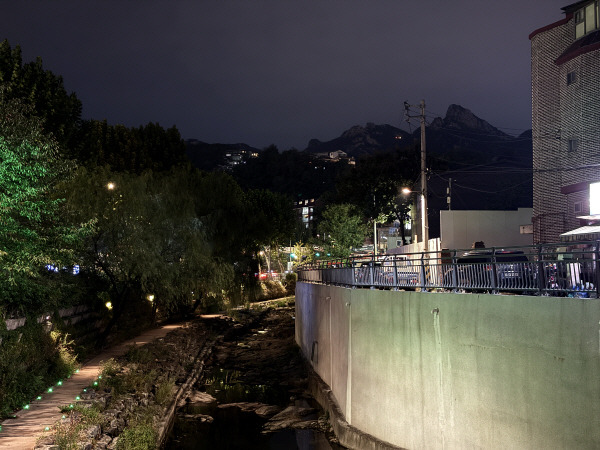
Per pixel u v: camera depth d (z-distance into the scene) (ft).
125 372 73.15
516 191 197.06
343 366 69.41
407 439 52.13
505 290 43.19
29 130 64.64
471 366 44.04
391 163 224.12
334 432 68.03
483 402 42.70
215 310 193.98
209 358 126.00
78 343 81.97
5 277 59.41
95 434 46.34
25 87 106.11
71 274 87.45
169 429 70.08
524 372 39.09
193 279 114.73
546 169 102.83
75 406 51.39
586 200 92.02
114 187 96.53
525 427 38.83
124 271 92.73
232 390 95.86
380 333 57.41
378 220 227.20
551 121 102.32
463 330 45.01
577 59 94.63
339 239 216.95
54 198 80.43
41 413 50.44
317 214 377.50
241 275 152.05
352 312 64.90
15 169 59.72
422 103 120.78
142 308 126.93
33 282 64.08
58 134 110.42
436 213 197.98
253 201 266.77
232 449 64.18
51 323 71.56
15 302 62.39
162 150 179.32
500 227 140.97
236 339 155.94
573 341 35.55
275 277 308.60
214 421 76.07
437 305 48.29
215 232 138.10
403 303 53.26
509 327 40.55
